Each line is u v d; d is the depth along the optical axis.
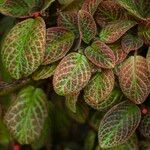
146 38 0.56
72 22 0.57
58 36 0.56
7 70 0.56
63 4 0.58
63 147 0.77
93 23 0.55
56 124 0.72
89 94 0.55
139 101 0.55
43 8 0.56
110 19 0.57
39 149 0.75
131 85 0.55
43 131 0.66
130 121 0.56
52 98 0.67
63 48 0.55
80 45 0.56
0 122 0.65
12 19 0.65
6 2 0.57
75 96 0.55
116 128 0.56
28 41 0.55
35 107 0.60
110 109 0.56
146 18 0.55
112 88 0.54
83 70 0.54
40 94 0.60
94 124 0.64
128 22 0.55
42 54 0.54
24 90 0.60
